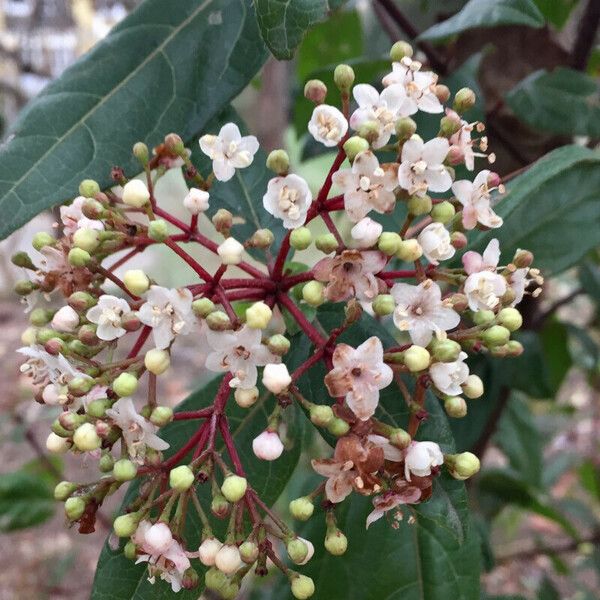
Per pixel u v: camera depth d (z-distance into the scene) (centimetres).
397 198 8
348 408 8
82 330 8
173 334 8
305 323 8
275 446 8
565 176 11
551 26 14
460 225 8
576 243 12
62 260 9
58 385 8
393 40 17
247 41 11
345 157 8
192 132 10
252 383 8
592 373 26
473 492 20
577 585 25
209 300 8
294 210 8
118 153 10
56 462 24
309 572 12
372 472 7
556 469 26
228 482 7
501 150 14
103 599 9
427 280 8
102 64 10
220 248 8
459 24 11
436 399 9
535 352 16
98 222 8
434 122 12
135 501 8
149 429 8
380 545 12
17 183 10
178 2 11
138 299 8
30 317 9
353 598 12
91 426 8
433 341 8
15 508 19
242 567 8
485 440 18
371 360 7
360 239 8
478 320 8
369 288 8
